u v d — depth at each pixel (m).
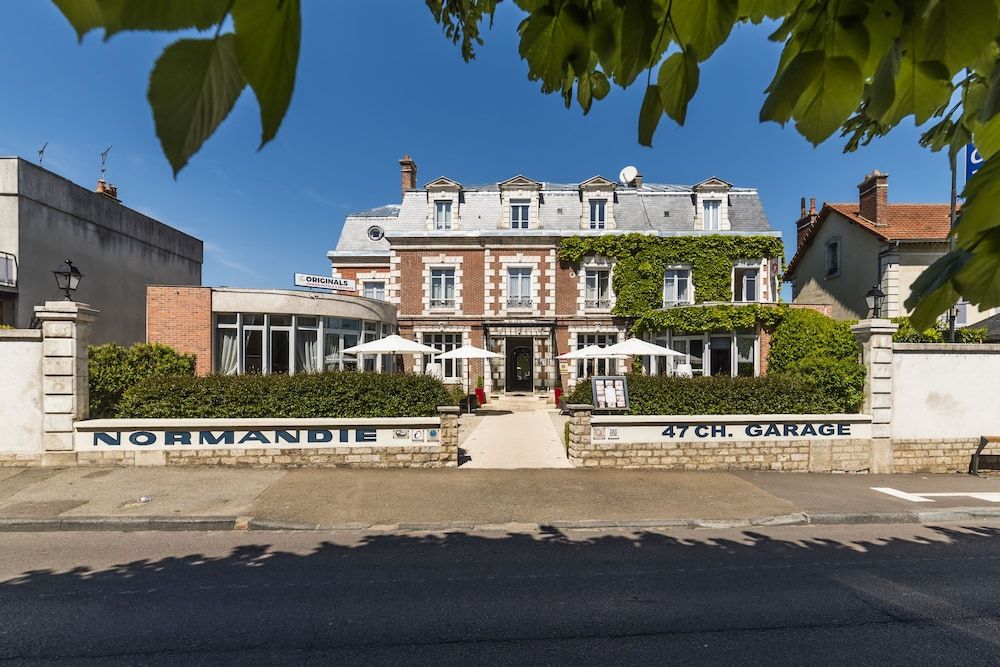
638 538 5.71
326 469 8.01
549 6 1.13
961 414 8.67
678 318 17.75
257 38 0.51
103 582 4.55
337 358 15.42
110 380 9.02
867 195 17.98
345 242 26.88
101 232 16.95
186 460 7.87
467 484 7.44
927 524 6.31
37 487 6.86
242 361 13.73
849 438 8.55
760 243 19.94
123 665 3.34
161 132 0.50
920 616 4.04
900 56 0.94
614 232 20.58
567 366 20.42
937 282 0.99
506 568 4.88
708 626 3.86
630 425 8.45
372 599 4.25
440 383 8.98
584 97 1.54
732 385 8.99
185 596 4.28
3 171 13.49
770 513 6.44
